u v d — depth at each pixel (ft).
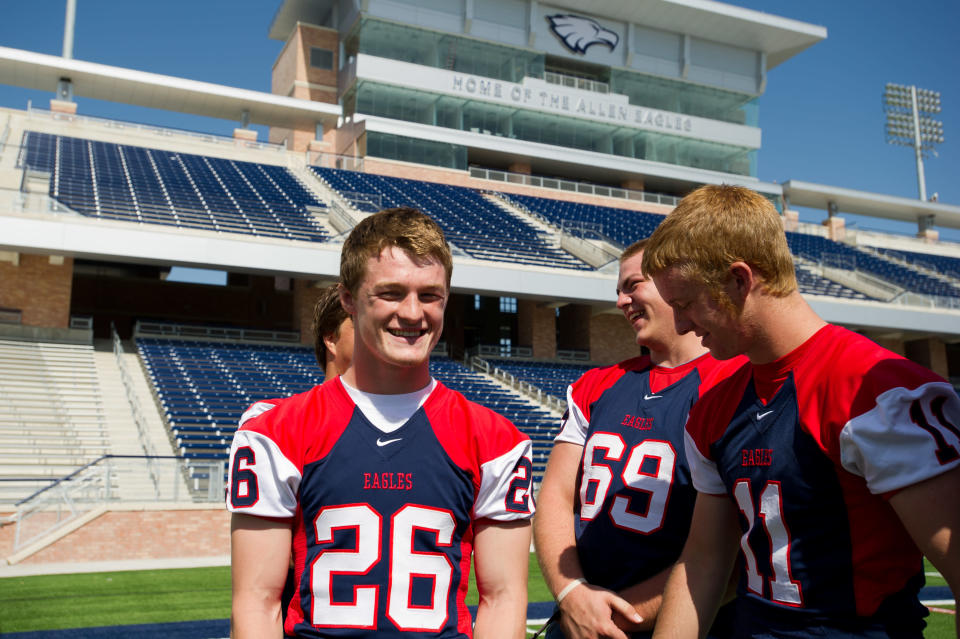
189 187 65.77
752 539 6.00
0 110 75.61
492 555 6.34
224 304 76.23
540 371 64.44
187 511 32.76
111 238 47.50
